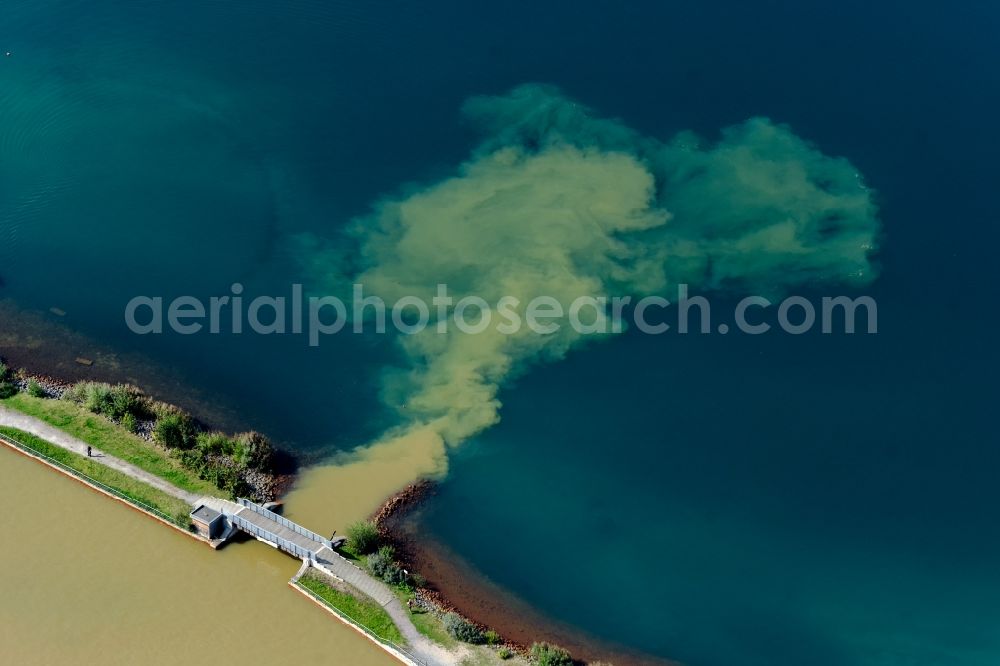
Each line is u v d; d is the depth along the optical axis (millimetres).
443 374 129000
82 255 139375
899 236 147500
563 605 106688
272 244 142750
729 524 116250
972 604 110562
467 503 115438
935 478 121812
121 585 103625
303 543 105750
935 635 107625
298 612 102250
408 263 141250
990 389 131125
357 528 106500
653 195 150875
